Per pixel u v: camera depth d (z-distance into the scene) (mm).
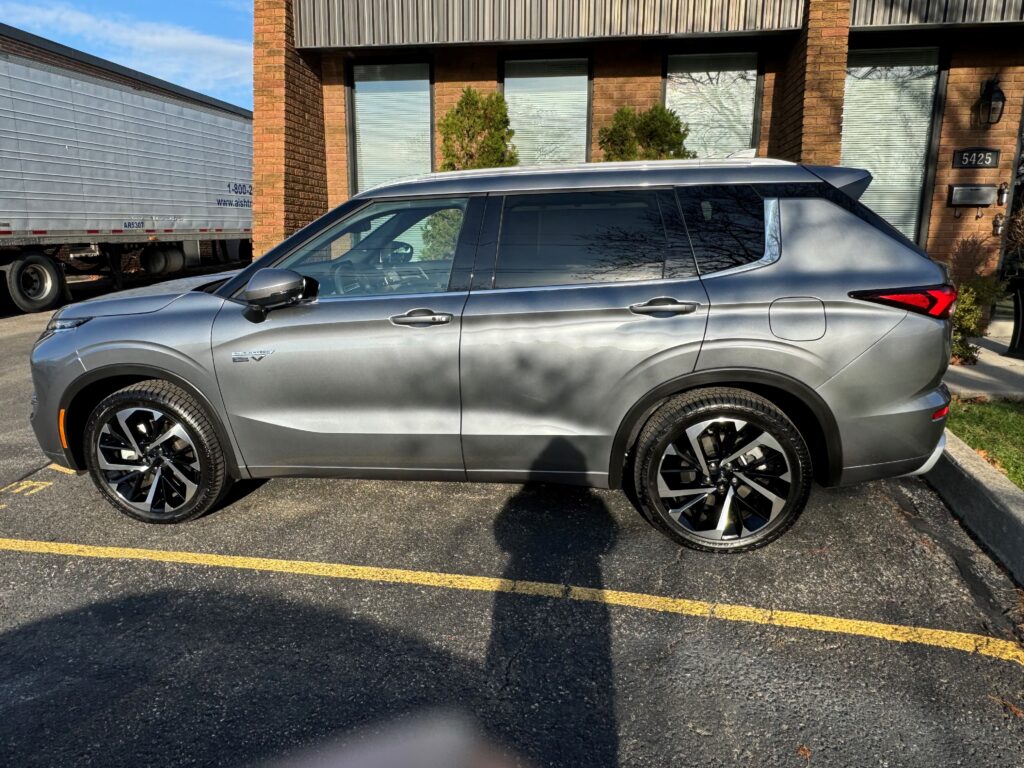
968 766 2041
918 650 2570
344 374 3262
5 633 2717
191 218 14828
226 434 3420
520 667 2500
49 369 3484
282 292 3105
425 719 2240
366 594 2971
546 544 3375
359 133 9406
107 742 2148
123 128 12750
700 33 7836
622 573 3109
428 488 4047
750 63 8578
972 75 8148
